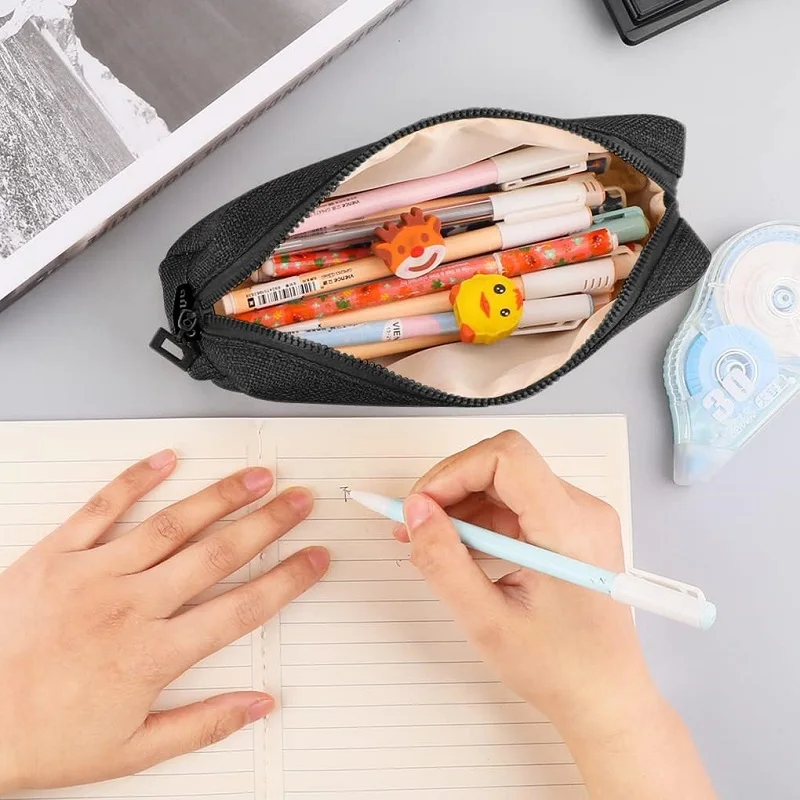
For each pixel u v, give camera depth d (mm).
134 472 632
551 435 667
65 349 647
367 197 581
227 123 602
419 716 655
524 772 657
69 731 583
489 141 583
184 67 597
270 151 662
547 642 529
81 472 644
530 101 679
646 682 547
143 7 597
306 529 653
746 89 688
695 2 663
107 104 598
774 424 684
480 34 676
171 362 642
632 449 677
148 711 598
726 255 673
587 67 681
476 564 520
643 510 677
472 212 595
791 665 682
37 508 642
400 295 596
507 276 603
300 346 533
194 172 656
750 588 680
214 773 642
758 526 682
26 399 645
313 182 532
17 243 594
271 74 600
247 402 658
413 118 671
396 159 575
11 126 593
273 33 599
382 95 670
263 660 648
